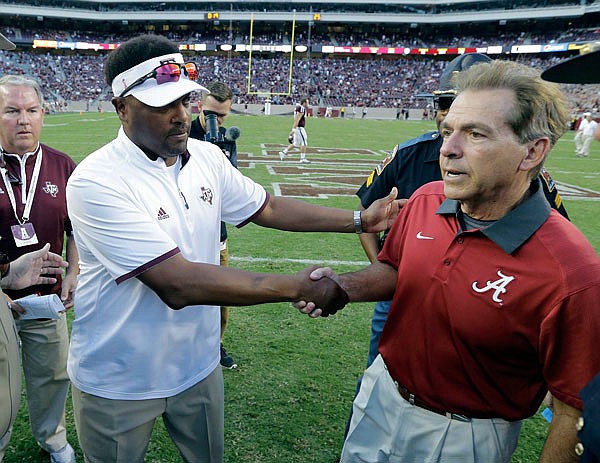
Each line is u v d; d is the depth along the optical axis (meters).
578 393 1.24
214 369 2.00
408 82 54.06
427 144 2.47
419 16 56.09
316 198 9.43
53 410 2.55
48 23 60.34
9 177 2.43
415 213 1.63
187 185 1.80
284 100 50.44
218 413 2.06
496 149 1.25
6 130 2.38
